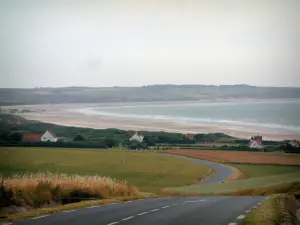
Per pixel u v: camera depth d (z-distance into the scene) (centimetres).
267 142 14500
